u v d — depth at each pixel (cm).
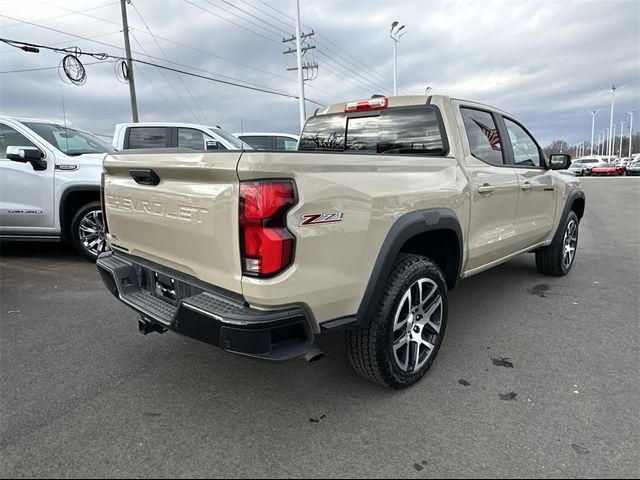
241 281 214
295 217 212
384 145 378
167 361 325
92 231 584
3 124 570
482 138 378
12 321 399
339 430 245
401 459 222
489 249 373
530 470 214
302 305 223
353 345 268
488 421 252
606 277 540
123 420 254
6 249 696
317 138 427
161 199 255
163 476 211
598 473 211
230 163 209
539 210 463
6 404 269
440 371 309
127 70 2033
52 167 563
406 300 275
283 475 212
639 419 251
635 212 1218
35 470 214
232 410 264
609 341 354
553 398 273
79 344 353
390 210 259
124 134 793
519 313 419
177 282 260
